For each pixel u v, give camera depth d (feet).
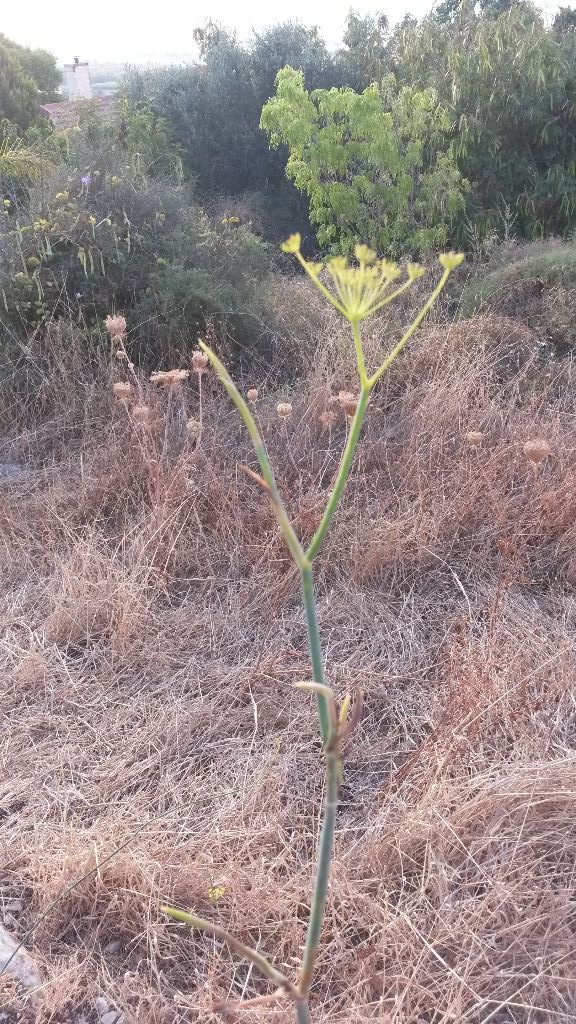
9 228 16.40
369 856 6.29
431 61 24.82
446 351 14.35
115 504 11.72
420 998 5.26
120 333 11.93
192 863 6.21
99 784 7.38
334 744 2.76
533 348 14.20
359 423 2.62
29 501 11.96
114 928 6.09
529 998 5.24
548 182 22.06
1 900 6.27
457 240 22.20
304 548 10.30
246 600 9.86
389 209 22.03
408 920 5.53
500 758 7.12
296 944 5.75
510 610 9.20
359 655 8.99
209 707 8.14
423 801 6.40
